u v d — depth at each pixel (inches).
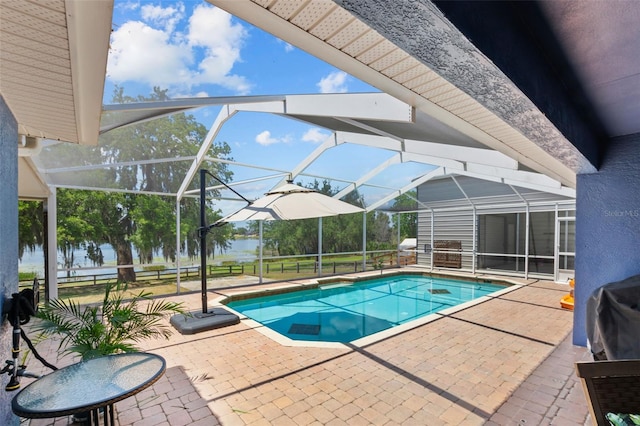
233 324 225.5
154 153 257.3
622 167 142.3
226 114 220.8
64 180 267.1
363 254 520.1
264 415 116.0
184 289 356.8
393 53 52.1
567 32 55.8
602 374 60.2
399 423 110.5
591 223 153.7
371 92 128.3
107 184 287.6
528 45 57.4
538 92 62.5
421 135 177.0
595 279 154.2
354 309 322.3
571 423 106.0
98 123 95.9
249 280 410.9
